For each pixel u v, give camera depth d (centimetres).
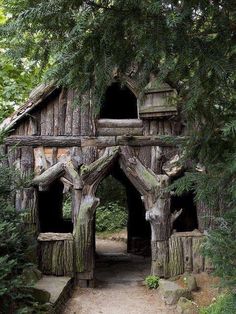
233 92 332
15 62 326
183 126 697
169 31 282
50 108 698
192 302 590
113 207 1395
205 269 674
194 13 288
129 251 1016
